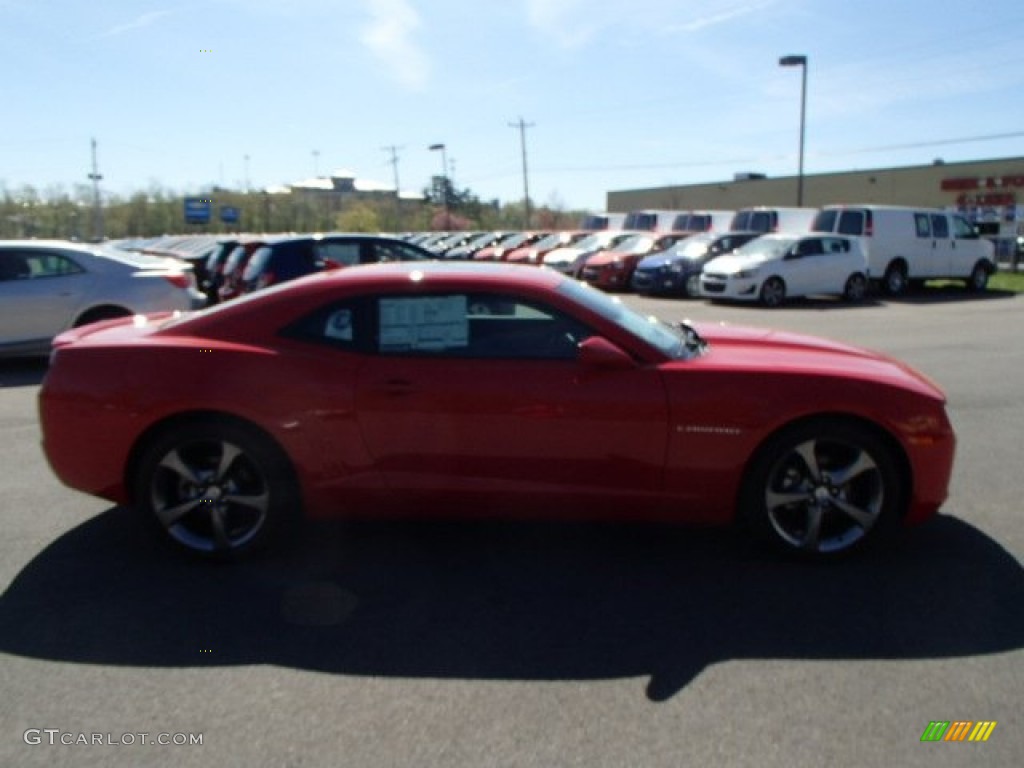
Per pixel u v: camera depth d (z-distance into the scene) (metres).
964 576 3.81
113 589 3.69
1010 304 18.03
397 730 2.66
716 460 3.79
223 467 3.89
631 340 3.86
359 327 3.93
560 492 3.85
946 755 2.53
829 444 3.85
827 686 2.91
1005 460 5.62
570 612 3.48
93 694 2.88
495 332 3.90
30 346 9.18
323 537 4.29
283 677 2.98
